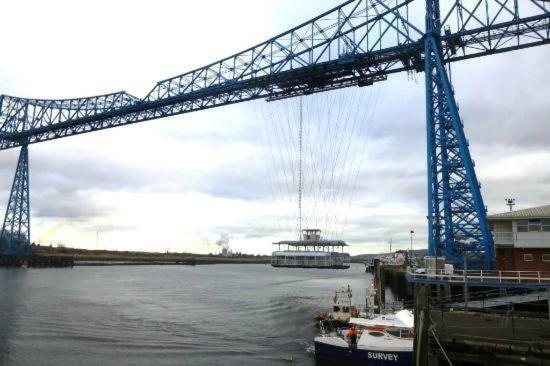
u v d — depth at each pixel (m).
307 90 61.53
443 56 47.62
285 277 141.88
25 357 32.97
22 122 101.06
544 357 20.56
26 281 90.12
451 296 34.22
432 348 22.61
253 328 46.00
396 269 82.38
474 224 39.75
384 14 50.97
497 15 44.12
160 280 114.50
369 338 30.23
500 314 26.09
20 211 118.75
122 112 80.06
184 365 31.94
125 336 40.62
